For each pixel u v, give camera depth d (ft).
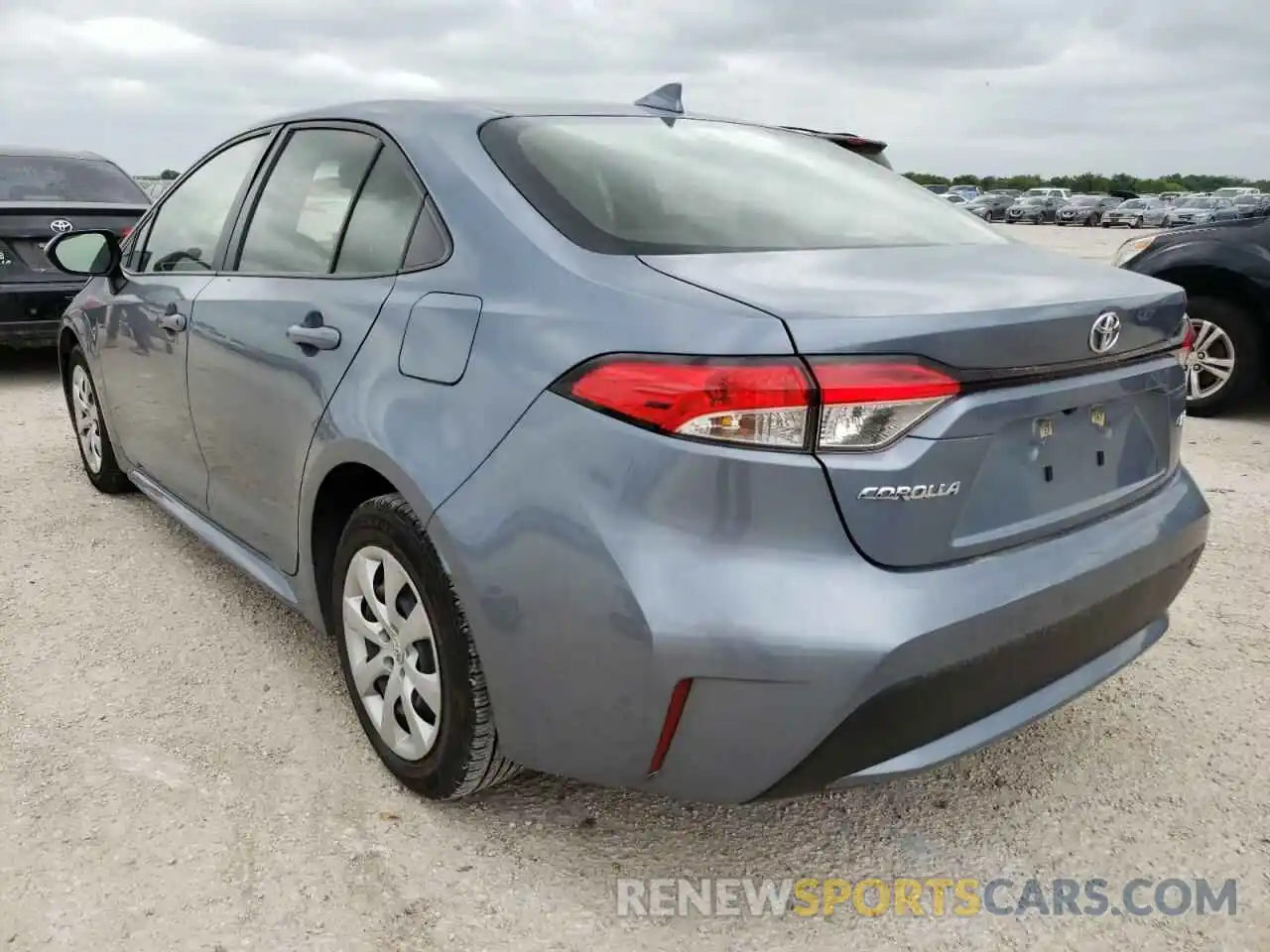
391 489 8.20
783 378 5.78
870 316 5.92
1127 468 7.64
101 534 13.52
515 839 7.67
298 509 8.88
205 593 11.78
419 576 7.36
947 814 8.11
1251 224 20.26
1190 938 6.83
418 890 7.11
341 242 8.80
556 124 8.47
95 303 13.47
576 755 6.66
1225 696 9.87
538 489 6.43
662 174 8.07
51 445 17.89
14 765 8.38
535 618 6.49
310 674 10.01
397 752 8.04
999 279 7.04
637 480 6.06
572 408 6.34
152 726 9.03
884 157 14.73
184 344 10.69
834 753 6.12
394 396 7.50
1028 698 7.03
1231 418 21.06
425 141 8.32
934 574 6.21
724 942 6.74
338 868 7.29
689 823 7.93
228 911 6.84
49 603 11.44
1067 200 197.77
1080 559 6.91
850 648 5.85
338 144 9.37
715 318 6.00
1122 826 7.98
